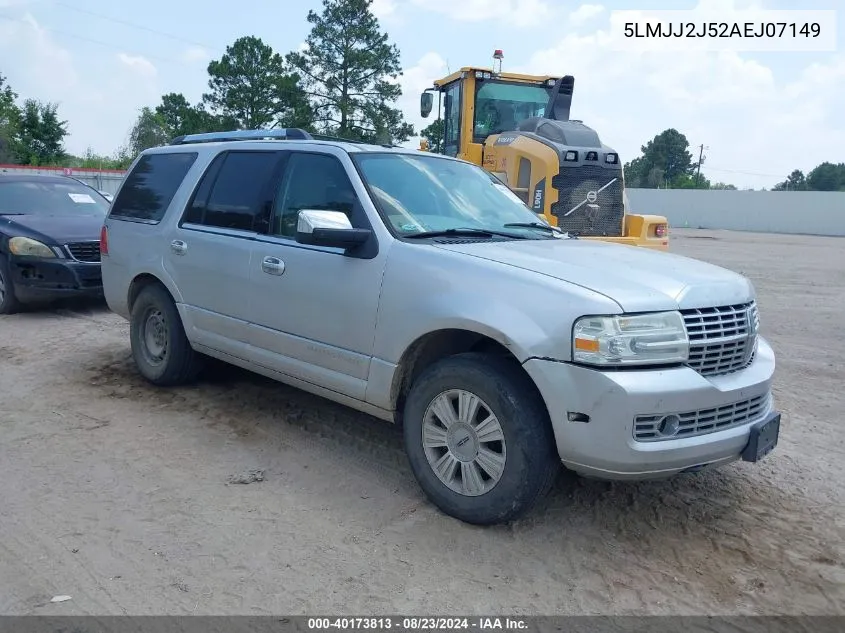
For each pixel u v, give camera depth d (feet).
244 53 130.00
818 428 18.52
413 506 13.50
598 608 10.64
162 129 187.01
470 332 12.94
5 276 29.84
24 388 19.93
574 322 11.36
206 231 17.99
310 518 12.99
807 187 322.96
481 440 12.42
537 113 40.01
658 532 12.89
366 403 14.34
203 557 11.65
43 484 14.06
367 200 14.65
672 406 11.35
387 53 132.77
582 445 11.39
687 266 13.71
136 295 20.63
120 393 19.66
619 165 34.58
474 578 11.27
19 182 33.91
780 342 28.66
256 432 17.04
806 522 13.42
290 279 15.47
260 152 17.57
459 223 15.39
